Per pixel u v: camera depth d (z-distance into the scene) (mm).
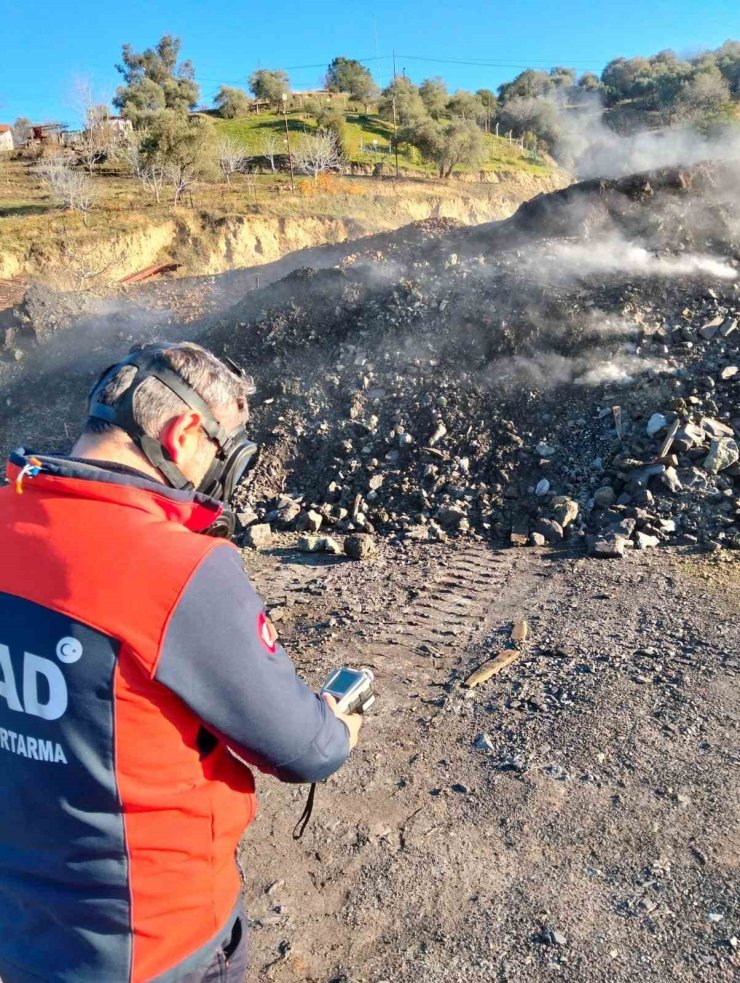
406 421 8062
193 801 1260
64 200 32719
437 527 6715
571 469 6969
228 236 30750
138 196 35406
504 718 3912
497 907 2766
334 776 3570
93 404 1359
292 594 5750
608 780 3387
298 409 8695
